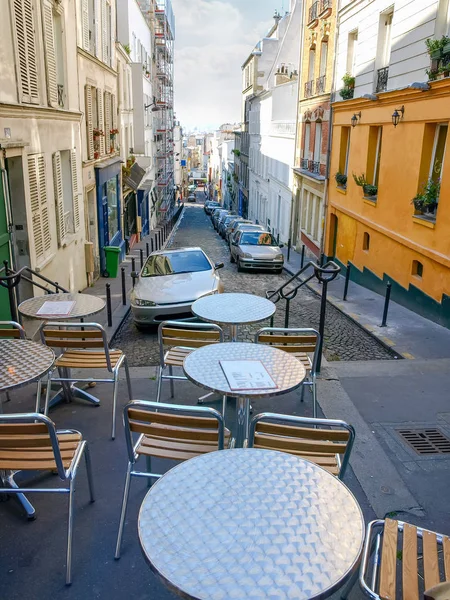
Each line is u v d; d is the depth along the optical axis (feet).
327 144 59.06
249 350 14.05
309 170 69.62
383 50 42.65
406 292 35.78
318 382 19.84
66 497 12.73
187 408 10.69
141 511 7.22
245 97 162.81
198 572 6.17
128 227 82.48
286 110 94.32
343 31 52.60
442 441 15.61
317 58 65.87
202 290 30.35
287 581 6.09
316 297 41.22
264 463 8.45
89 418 17.06
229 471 8.21
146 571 10.46
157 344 28.02
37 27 30.42
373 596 7.55
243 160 165.58
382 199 40.60
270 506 7.41
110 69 58.85
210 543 6.66
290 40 110.22
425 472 13.93
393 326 30.27
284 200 89.35
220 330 17.63
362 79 46.55
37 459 10.79
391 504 12.54
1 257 24.38
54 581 10.17
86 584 10.10
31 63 29.17
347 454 10.39
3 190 24.82
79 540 11.27
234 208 196.44
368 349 26.55
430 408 17.85
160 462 14.21
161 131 137.90
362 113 46.50
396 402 18.28
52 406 17.89
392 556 8.20
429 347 25.96
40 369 12.52
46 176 32.55
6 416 9.91
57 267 35.65
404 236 36.04
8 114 25.16
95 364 16.61
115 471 13.89
